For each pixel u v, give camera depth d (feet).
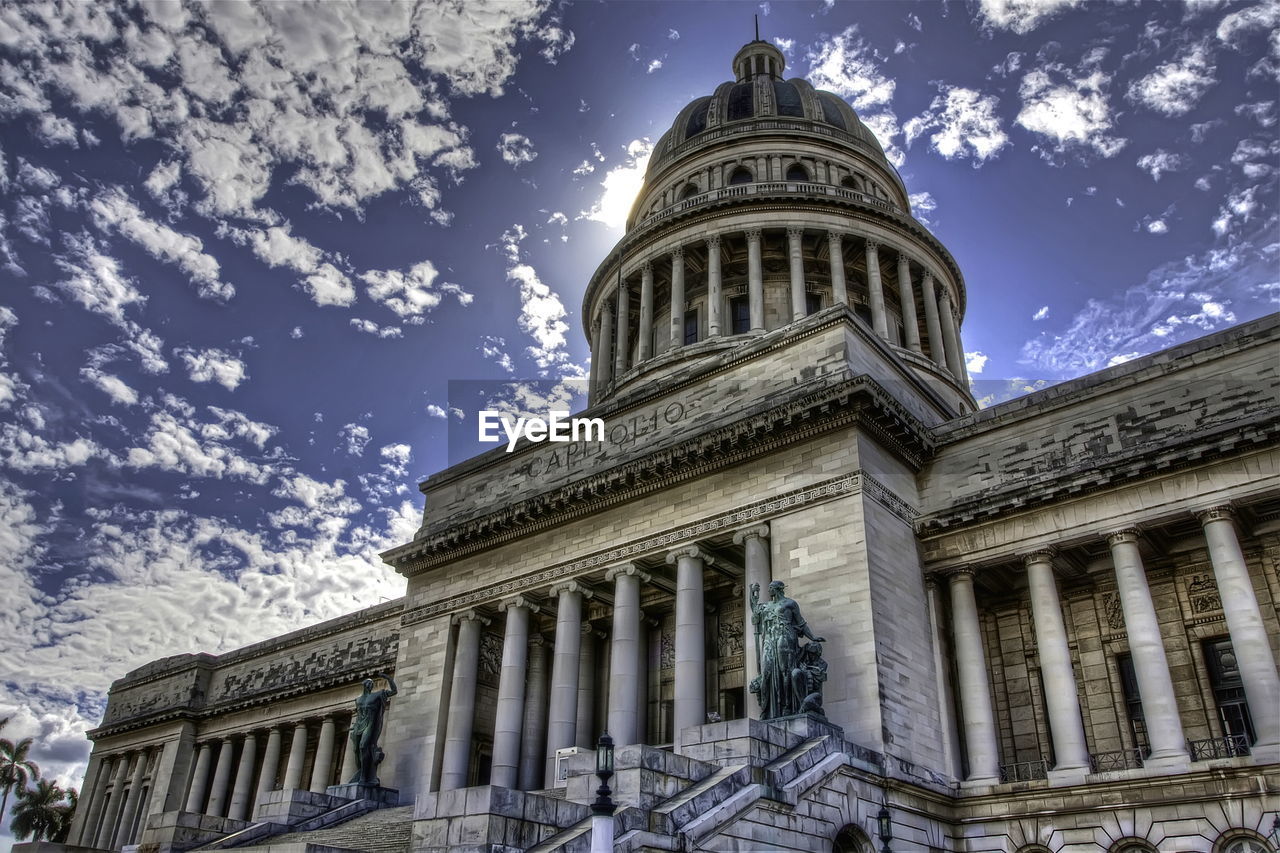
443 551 184.85
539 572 168.35
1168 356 136.56
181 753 280.72
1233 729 127.65
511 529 175.01
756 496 146.51
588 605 172.04
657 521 156.46
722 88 307.78
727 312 244.22
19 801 436.76
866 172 281.54
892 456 147.84
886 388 154.71
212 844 138.82
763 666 123.65
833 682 127.54
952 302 267.18
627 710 146.72
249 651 287.07
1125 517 130.31
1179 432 130.82
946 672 138.92
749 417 147.64
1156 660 122.42
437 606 182.80
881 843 112.78
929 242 257.34
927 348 255.50
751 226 247.29
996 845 124.57
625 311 257.75
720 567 155.84
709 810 93.15
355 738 170.40
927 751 128.88
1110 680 138.51
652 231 258.98
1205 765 113.39
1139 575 127.03
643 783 94.58
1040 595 133.59
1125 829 116.67
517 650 166.20
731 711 155.02
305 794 151.43
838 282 238.89
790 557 139.13
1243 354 130.31
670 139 305.53
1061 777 122.93
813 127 282.15
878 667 124.67
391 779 171.73
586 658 173.06
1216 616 132.46
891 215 251.60
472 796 91.35
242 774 263.70
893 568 136.56
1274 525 127.95
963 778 134.10
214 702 285.23
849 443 140.05
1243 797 110.63
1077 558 141.79
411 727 174.40
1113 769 132.87
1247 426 121.90
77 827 303.07
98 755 312.09
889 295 260.62
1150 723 120.37
